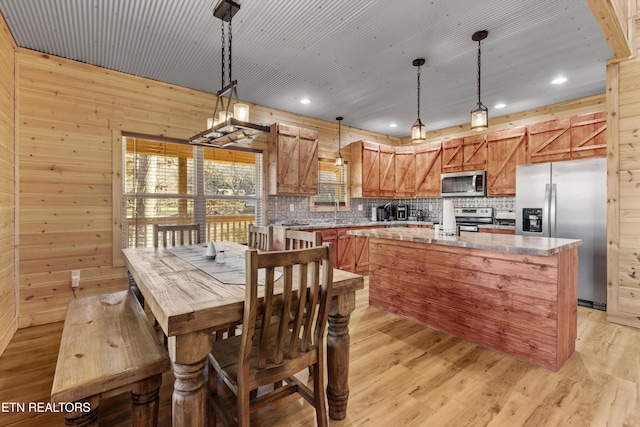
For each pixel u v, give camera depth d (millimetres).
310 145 4730
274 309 1396
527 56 3076
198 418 1222
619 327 2838
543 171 3723
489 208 4926
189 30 2604
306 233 2092
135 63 3189
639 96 2783
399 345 2529
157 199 3662
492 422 1617
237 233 4309
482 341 2510
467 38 2750
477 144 4949
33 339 2607
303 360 1442
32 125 2904
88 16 2389
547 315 2145
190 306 1213
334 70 3363
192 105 3871
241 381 1270
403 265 3168
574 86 3812
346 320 1665
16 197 2789
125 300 2135
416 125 3102
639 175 2793
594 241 3322
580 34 2693
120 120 3377
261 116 4547
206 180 4047
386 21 2510
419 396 1845
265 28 2590
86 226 3188
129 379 1256
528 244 2266
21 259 2850
